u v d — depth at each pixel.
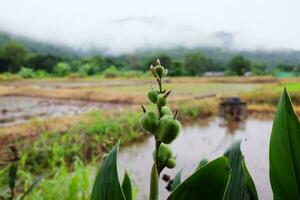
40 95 32.94
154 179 0.81
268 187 5.45
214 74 95.44
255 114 16.89
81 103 25.70
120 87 44.66
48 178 6.02
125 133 9.86
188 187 0.76
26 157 6.53
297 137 0.79
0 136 9.55
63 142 8.00
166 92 0.85
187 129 11.97
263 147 8.53
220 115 15.27
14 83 58.69
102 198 0.79
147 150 8.52
